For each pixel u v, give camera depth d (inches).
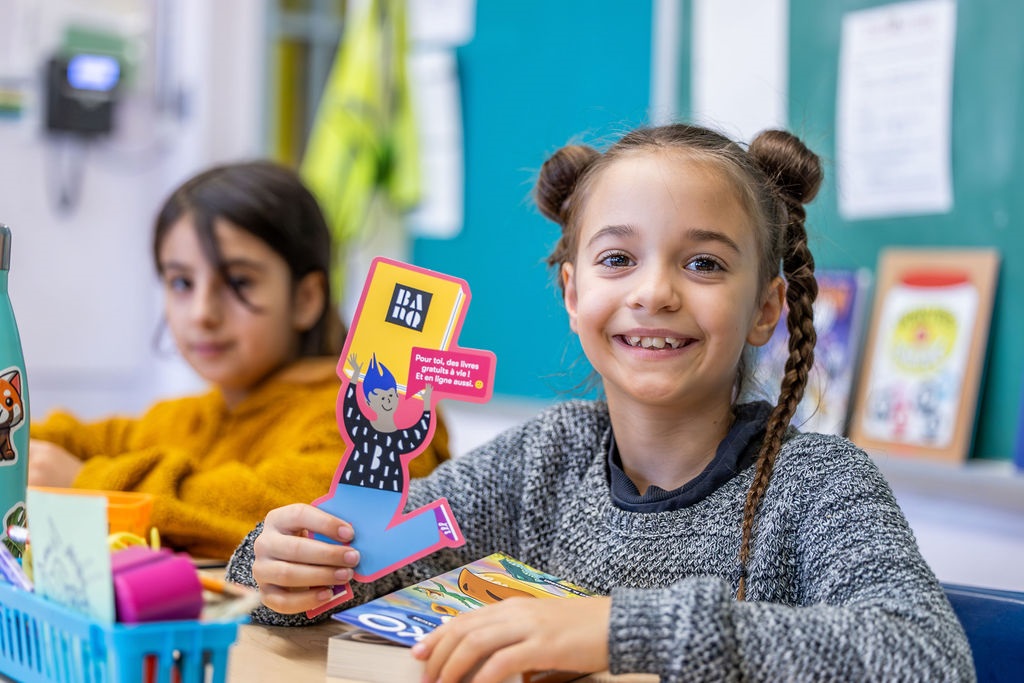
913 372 72.4
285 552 32.8
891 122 74.4
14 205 112.6
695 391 35.6
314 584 32.7
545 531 39.4
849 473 33.6
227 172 58.5
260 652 32.8
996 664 36.2
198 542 46.8
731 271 35.6
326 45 117.4
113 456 59.5
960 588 37.4
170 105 119.0
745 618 26.5
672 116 75.0
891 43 74.2
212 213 55.8
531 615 26.8
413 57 110.7
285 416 55.0
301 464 48.1
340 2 116.6
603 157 38.8
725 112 83.7
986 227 69.7
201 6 116.6
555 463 40.1
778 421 36.7
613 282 35.8
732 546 34.9
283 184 58.7
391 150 110.6
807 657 25.9
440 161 107.7
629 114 90.0
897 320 73.7
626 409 37.9
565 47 95.3
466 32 104.8
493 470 40.7
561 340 94.0
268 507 46.8
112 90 114.5
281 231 57.1
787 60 80.0
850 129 76.7
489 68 102.6
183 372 117.2
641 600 26.9
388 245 112.3
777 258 39.1
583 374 56.1
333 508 33.5
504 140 101.1
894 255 74.4
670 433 37.6
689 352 35.2
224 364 56.7
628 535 36.3
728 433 37.9
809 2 78.6
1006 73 68.6
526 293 98.1
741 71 82.7
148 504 42.6
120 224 118.3
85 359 117.4
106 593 22.8
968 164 70.6
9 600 26.6
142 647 22.4
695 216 35.0
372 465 33.4
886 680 25.8
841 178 77.4
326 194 108.4
